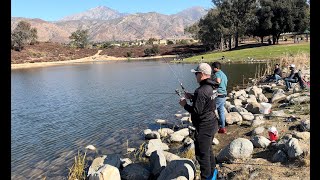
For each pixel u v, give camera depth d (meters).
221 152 7.12
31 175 8.23
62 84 30.70
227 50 63.84
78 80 34.06
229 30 64.88
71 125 13.54
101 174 6.39
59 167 8.68
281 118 10.00
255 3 63.81
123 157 8.93
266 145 7.37
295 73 15.70
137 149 9.62
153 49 85.56
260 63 37.00
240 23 64.44
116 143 10.52
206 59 48.25
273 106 12.54
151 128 12.16
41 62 75.06
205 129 5.57
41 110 17.44
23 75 43.69
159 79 30.81
